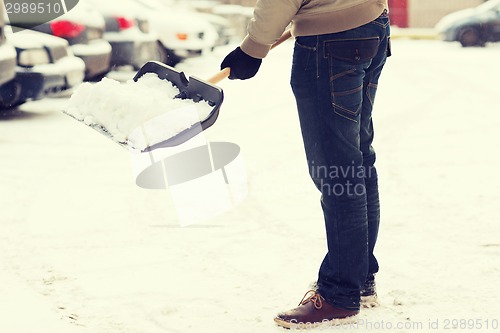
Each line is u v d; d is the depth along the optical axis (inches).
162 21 721.0
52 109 517.7
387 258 219.9
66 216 271.9
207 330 173.0
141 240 243.6
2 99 470.6
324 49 163.3
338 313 171.9
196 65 794.2
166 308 184.7
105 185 317.1
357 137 168.9
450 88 623.8
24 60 468.8
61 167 350.9
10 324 176.2
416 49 1080.8
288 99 569.3
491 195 294.5
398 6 1662.2
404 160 362.0
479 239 237.5
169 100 167.5
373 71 173.3
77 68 497.0
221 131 440.5
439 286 196.5
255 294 195.3
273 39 166.9
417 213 269.6
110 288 201.3
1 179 327.0
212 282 204.8
